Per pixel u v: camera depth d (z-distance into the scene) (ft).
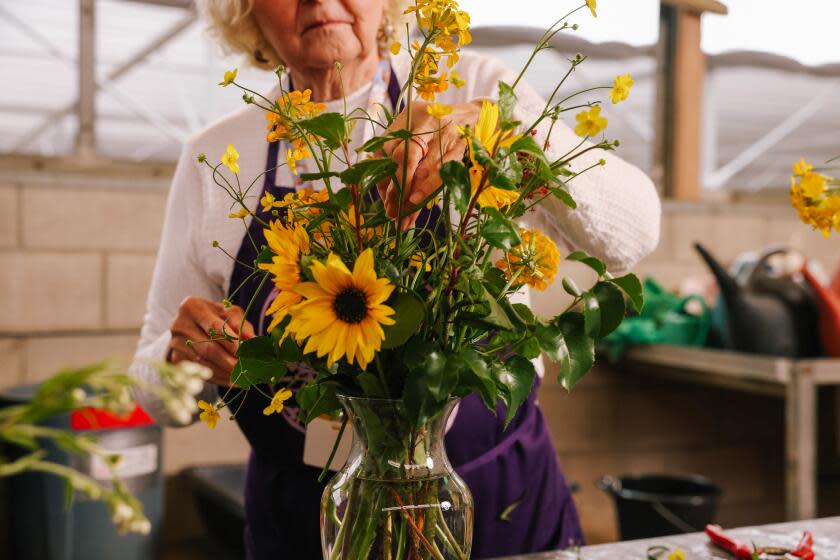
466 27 2.29
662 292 10.60
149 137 19.30
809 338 9.30
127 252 9.51
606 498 11.60
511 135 2.27
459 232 2.21
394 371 2.26
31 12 11.39
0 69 13.29
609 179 3.77
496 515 4.15
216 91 14.33
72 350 9.32
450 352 2.23
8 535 8.81
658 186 11.96
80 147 9.65
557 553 3.40
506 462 4.16
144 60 13.08
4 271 9.02
